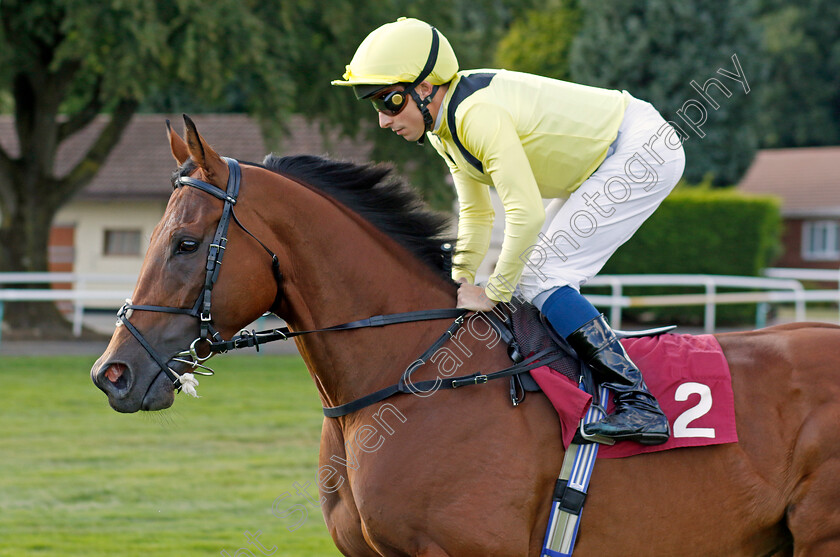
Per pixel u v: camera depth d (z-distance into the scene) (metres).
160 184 26.12
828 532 3.39
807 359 3.55
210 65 15.31
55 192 19.20
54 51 17.98
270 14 16.78
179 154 3.53
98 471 7.76
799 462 3.42
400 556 3.36
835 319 23.62
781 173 40.69
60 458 8.23
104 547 5.70
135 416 10.30
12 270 18.84
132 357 3.20
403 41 3.44
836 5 47.97
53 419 10.07
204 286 3.25
